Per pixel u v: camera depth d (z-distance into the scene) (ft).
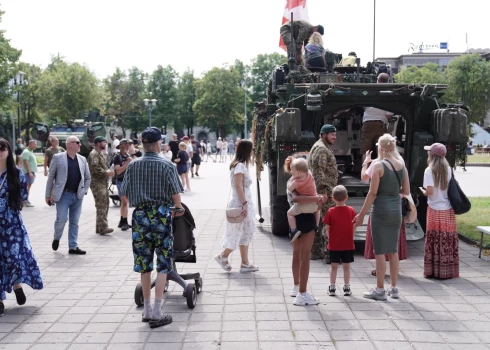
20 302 19.35
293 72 33.68
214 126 267.39
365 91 27.78
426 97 28.32
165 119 273.95
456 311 18.31
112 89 261.65
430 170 22.17
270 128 30.14
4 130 162.30
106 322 17.71
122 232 34.45
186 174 59.31
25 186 19.44
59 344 15.92
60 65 203.62
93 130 90.74
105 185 33.58
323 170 24.52
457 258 22.44
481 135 208.23
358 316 17.88
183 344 15.70
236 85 252.62
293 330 16.66
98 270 24.59
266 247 28.91
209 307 19.01
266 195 55.42
